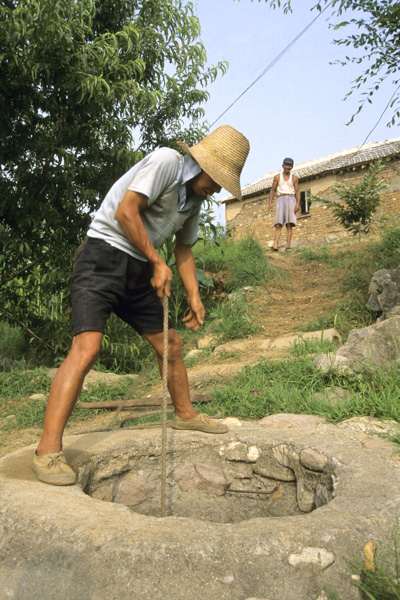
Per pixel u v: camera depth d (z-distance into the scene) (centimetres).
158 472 273
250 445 271
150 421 361
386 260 730
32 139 536
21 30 457
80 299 230
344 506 181
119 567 150
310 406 336
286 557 153
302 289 752
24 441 362
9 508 178
